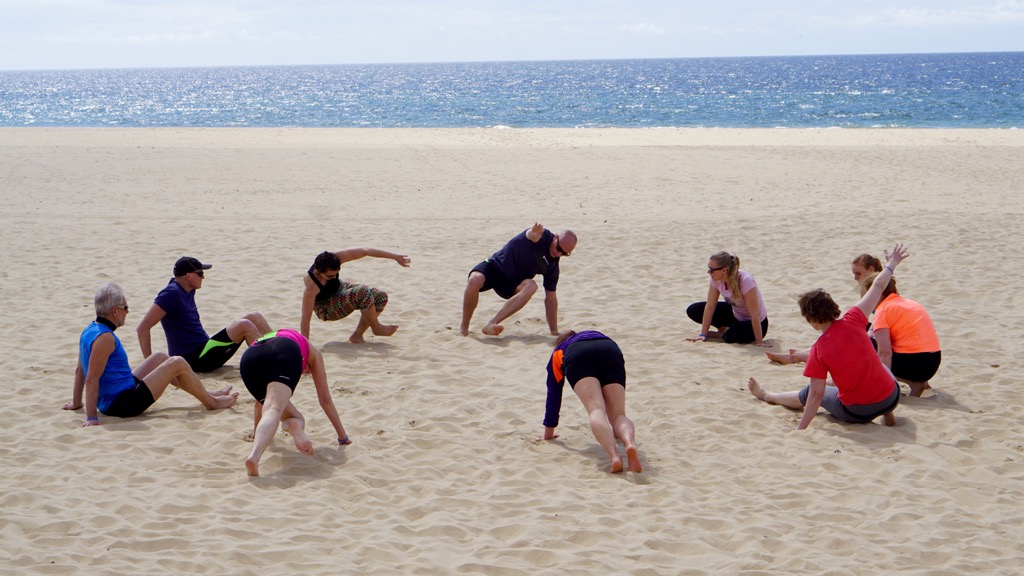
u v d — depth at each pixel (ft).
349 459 19.33
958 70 519.19
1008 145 94.02
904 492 17.88
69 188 62.95
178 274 24.88
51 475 17.81
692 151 88.74
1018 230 46.68
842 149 89.81
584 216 52.60
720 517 16.65
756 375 26.02
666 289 36.42
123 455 19.08
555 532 15.90
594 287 36.78
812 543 15.72
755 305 28.58
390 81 508.12
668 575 14.38
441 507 16.97
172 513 16.22
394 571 14.23
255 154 85.35
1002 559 15.07
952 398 24.04
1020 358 27.27
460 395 23.89
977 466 19.35
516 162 79.66
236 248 43.16
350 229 48.52
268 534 15.44
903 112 185.57
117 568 13.94
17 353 26.81
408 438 20.66
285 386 18.95
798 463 19.57
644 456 19.94
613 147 92.89
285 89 408.26
